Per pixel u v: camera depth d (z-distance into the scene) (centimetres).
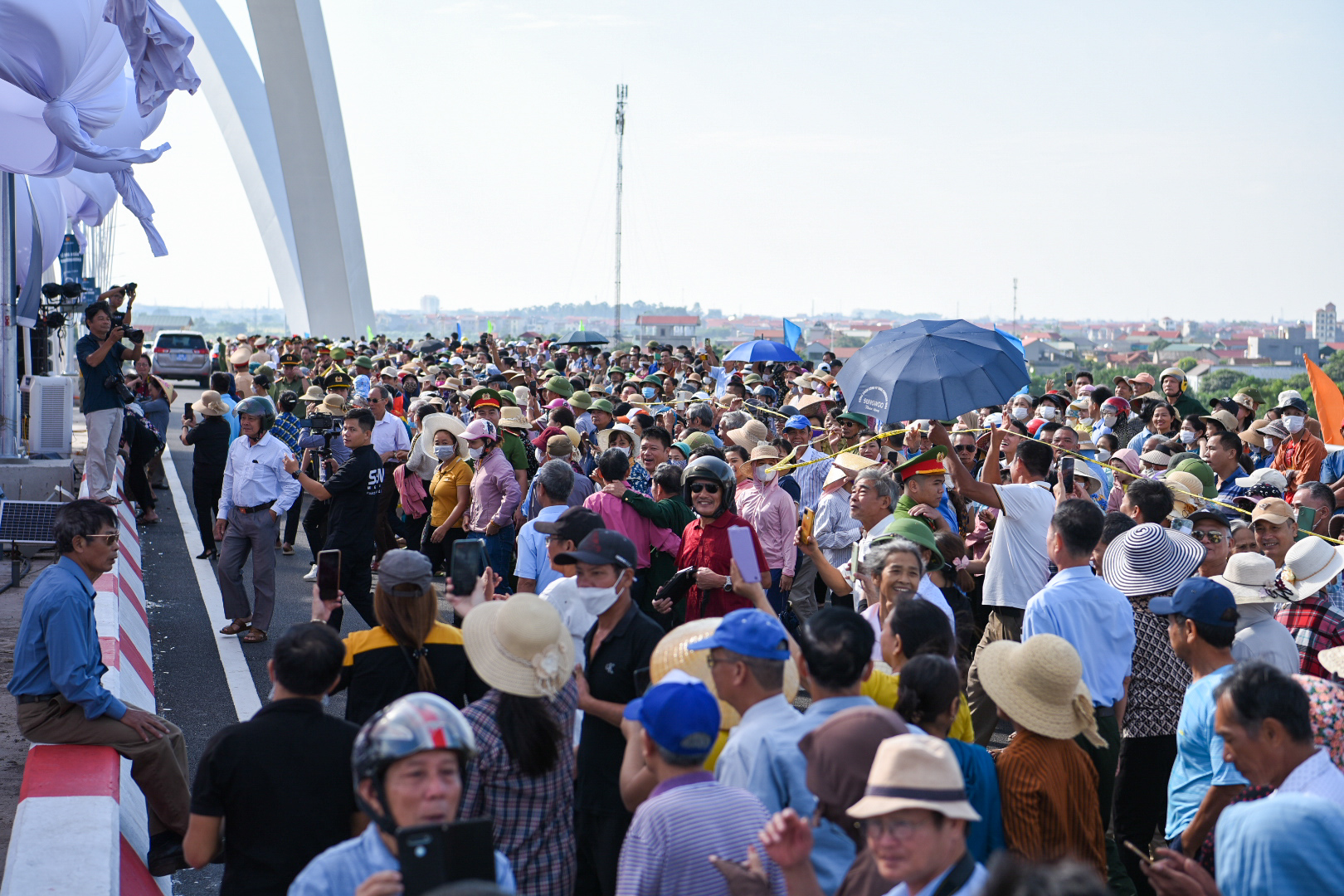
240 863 375
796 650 429
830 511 862
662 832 313
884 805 259
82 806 494
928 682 375
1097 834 399
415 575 461
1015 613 665
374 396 1226
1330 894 287
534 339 4322
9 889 433
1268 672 338
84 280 2342
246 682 857
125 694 714
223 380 1475
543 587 699
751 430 951
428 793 258
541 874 390
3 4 916
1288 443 1194
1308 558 547
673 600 629
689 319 13100
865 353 691
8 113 1097
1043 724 389
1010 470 1041
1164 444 1033
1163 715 523
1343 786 329
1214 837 399
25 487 1327
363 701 463
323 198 4603
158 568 1229
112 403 1205
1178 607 432
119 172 1407
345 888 276
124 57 1062
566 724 406
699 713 318
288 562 1295
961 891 264
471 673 481
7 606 941
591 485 930
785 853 283
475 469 1066
